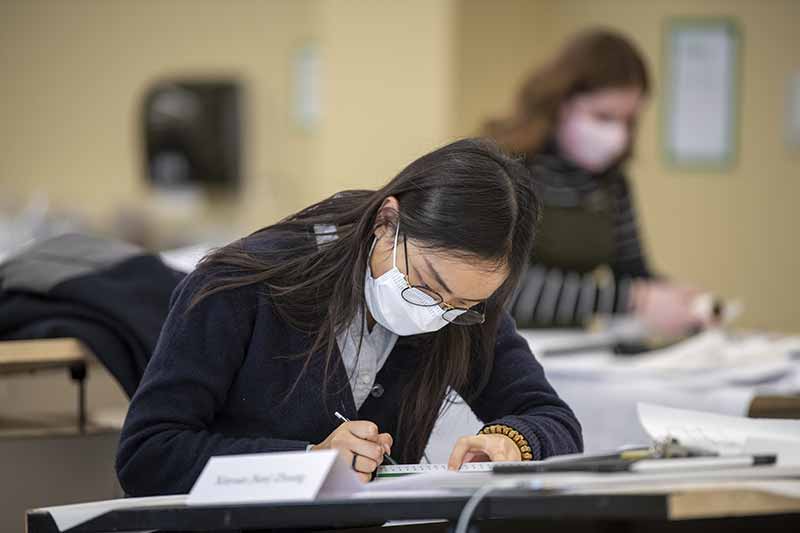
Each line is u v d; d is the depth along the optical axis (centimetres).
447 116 1316
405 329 399
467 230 375
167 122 1648
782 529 397
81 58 1756
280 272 404
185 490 377
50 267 522
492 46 1378
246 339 404
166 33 1706
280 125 1644
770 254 1351
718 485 322
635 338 750
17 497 525
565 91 826
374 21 1354
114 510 342
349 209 416
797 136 1337
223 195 1669
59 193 1777
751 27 1346
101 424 569
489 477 333
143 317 502
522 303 822
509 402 453
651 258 1370
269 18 1645
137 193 1733
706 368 677
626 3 1372
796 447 365
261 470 335
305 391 406
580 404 615
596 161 836
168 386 393
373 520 322
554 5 1402
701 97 1355
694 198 1360
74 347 496
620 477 326
